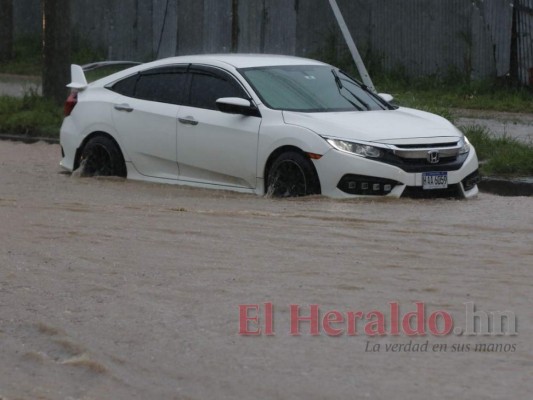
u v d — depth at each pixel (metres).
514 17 38.66
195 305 11.38
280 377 9.39
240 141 19.31
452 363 9.75
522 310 11.28
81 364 9.71
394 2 42.19
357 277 12.49
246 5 46.28
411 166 18.27
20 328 10.74
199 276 12.50
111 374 9.48
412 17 41.72
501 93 38.16
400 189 18.14
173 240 14.45
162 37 49.22
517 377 9.40
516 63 38.78
